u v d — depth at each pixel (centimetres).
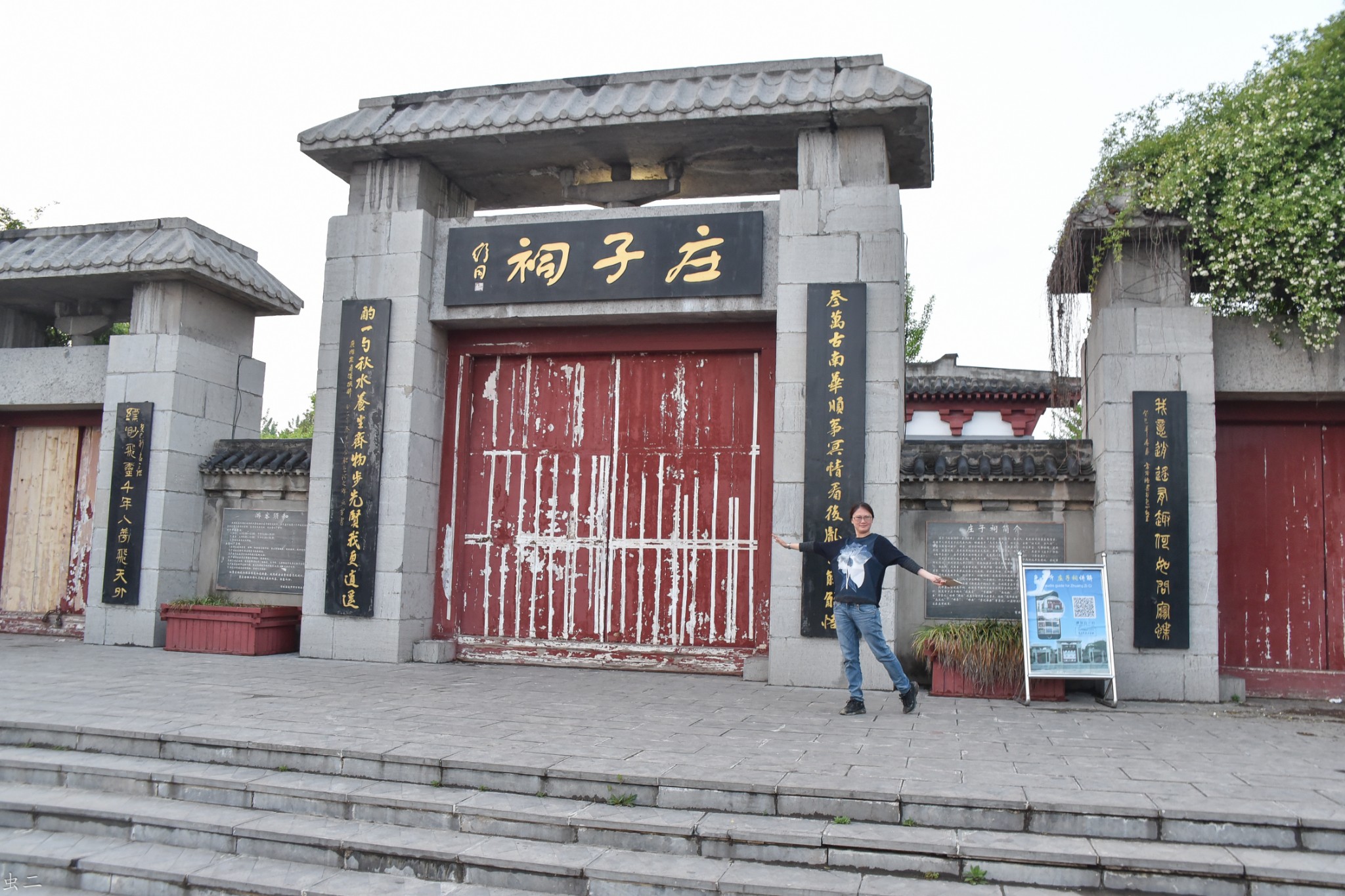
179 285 1083
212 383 1121
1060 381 921
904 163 956
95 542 1067
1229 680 802
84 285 1111
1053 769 520
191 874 459
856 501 832
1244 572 851
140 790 539
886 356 847
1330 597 838
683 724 640
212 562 1091
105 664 884
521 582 978
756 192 1073
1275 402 859
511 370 1010
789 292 876
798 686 833
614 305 935
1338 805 448
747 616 923
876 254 861
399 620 934
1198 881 409
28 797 535
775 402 880
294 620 1033
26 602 1159
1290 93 785
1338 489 850
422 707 686
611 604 956
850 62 907
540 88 971
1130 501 815
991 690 801
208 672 847
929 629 834
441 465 1005
